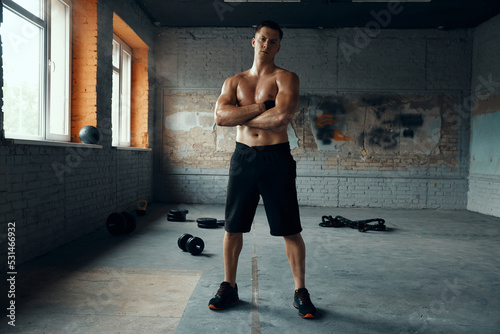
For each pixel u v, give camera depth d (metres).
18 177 3.23
